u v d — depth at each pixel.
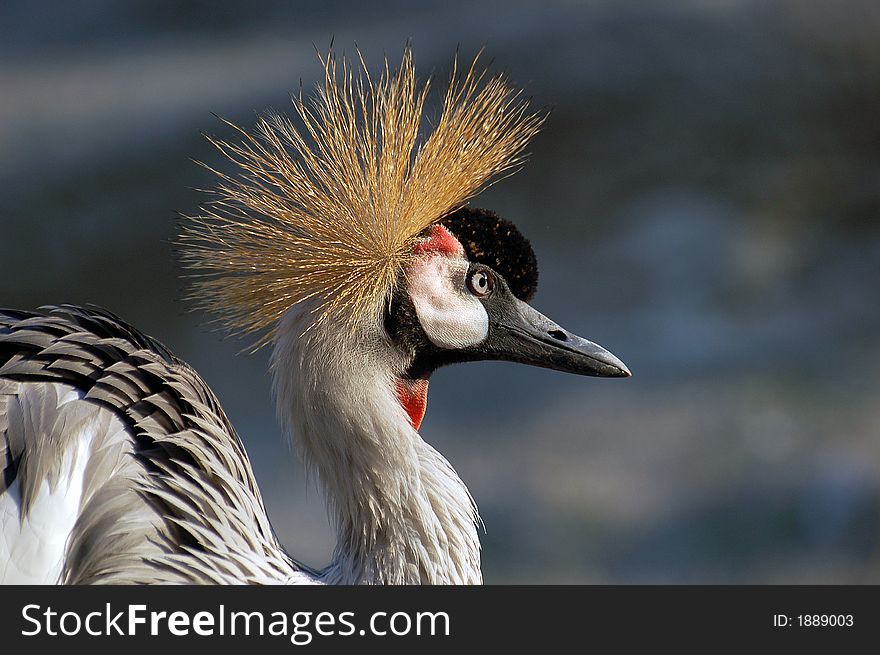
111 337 5.13
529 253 5.02
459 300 4.92
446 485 4.88
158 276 14.41
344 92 5.13
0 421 4.61
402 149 5.00
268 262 4.82
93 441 4.62
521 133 5.45
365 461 4.69
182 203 15.48
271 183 5.02
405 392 4.95
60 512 4.46
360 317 4.71
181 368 5.21
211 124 17.06
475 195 5.25
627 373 5.08
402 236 4.80
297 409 4.78
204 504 4.68
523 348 5.03
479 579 4.91
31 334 4.89
